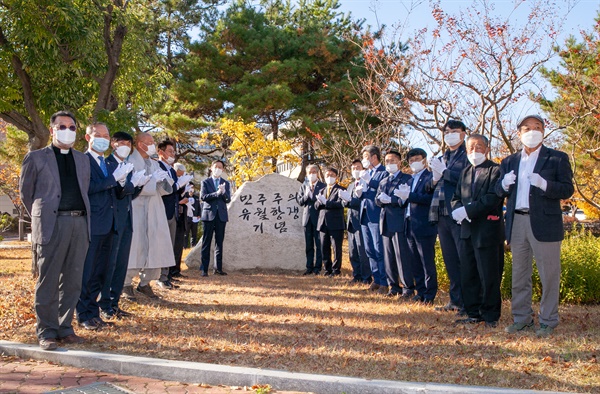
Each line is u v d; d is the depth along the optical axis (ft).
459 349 18.48
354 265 37.47
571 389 14.74
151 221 27.35
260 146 65.87
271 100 67.10
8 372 16.69
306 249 42.63
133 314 24.26
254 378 15.53
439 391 14.25
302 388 15.16
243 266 43.73
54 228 18.54
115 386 15.40
